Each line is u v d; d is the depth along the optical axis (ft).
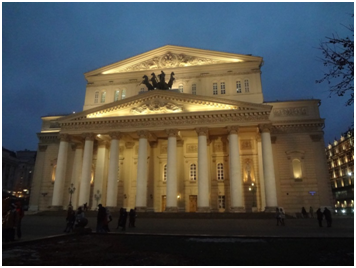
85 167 143.64
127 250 46.42
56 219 118.01
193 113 139.13
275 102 162.40
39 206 169.78
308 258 39.86
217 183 154.51
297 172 152.66
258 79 165.27
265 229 90.79
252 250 46.37
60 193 144.46
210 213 119.14
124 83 180.75
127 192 160.86
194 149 162.81
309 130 156.25
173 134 139.95
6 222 51.65
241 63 169.27
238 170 129.49
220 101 139.33
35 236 68.59
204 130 137.39
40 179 176.45
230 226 98.68
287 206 147.13
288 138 157.28
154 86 155.22
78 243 54.34
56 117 187.52
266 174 127.03
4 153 314.35
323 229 88.69
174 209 129.29
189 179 158.81
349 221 108.17
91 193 165.37
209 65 172.14
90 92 184.34
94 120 148.87
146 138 142.41
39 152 181.78
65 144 150.00
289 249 47.34
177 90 154.61
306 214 128.77
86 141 147.64
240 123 135.23
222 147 159.43
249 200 147.43
